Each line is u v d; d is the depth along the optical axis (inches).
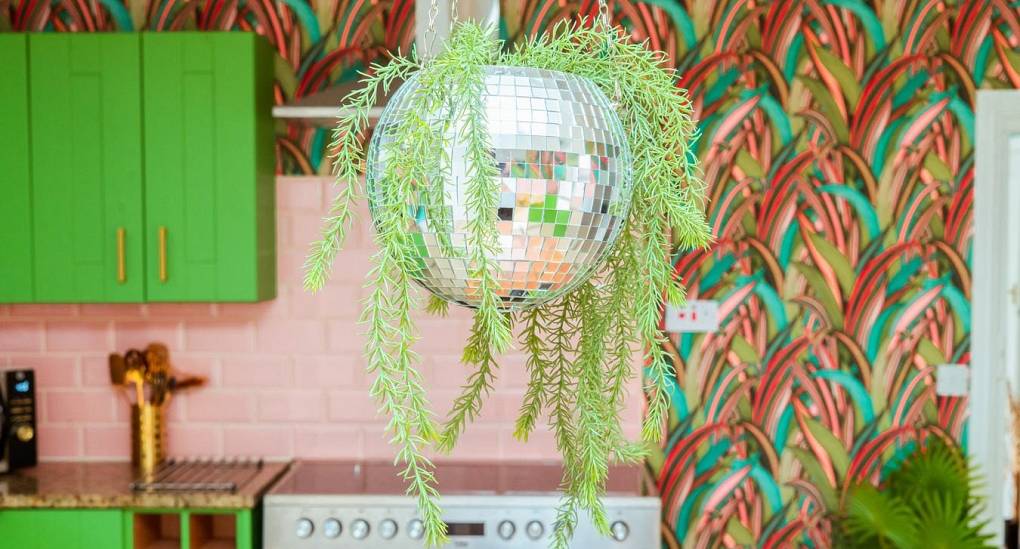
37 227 117.9
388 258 34.9
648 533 108.6
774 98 131.9
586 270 37.6
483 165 32.9
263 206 122.9
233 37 117.2
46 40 116.9
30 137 117.5
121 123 117.5
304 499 109.0
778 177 132.0
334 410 132.3
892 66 131.3
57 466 127.3
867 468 133.1
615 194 36.4
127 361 128.0
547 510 108.5
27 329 131.1
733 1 131.4
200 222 118.3
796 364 133.2
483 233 33.2
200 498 108.6
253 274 118.7
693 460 134.0
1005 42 130.7
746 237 132.5
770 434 133.4
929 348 132.2
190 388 131.9
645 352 42.2
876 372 132.6
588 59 41.1
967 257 131.7
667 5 131.6
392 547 108.9
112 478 118.6
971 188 131.3
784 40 131.6
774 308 132.9
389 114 36.7
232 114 117.5
